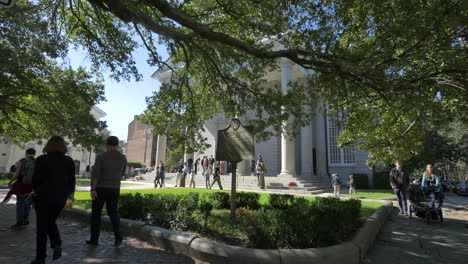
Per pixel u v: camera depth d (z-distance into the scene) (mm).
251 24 6082
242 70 7449
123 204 5949
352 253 3777
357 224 5508
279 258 3350
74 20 7559
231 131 5895
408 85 4945
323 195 14422
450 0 4438
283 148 19469
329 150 24641
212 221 4988
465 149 31219
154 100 6953
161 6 4773
